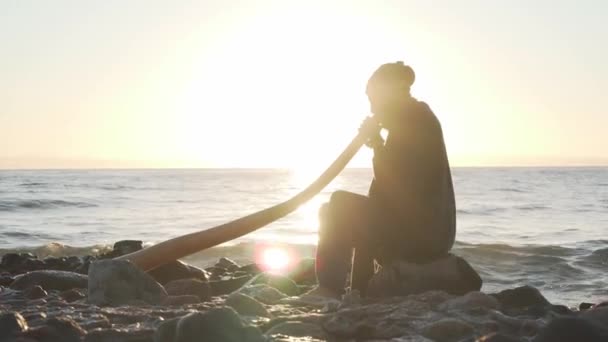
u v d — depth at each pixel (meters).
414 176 5.44
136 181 109.56
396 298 5.26
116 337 4.07
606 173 191.75
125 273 5.69
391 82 5.54
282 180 131.50
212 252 16.06
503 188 77.00
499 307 5.04
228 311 3.75
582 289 11.32
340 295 5.57
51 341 4.01
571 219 31.36
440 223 5.47
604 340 3.57
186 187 82.81
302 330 4.22
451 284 5.48
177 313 4.88
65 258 11.66
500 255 15.17
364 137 5.62
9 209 36.09
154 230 24.94
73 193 58.34
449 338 4.17
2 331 4.02
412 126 5.47
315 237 21.80
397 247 5.53
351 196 5.57
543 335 3.65
